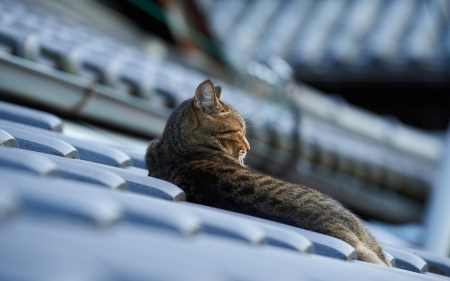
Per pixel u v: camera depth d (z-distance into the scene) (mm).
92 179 2543
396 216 9344
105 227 1726
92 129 5910
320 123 9391
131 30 10516
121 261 1511
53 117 4371
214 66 10992
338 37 13742
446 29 13328
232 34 13914
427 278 2840
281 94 8469
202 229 2256
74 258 1432
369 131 10008
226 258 1824
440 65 12297
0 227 1522
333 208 3377
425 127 12734
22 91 5102
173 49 11031
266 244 2395
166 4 10336
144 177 2994
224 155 4066
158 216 2031
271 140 7191
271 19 14875
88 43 7578
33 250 1416
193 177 3455
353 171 8422
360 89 13062
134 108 5898
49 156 2758
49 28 7367
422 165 10289
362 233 3357
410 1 14625
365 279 2203
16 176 1959
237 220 2471
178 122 4098
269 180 3449
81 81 5422
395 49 12805
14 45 5488
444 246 7062
